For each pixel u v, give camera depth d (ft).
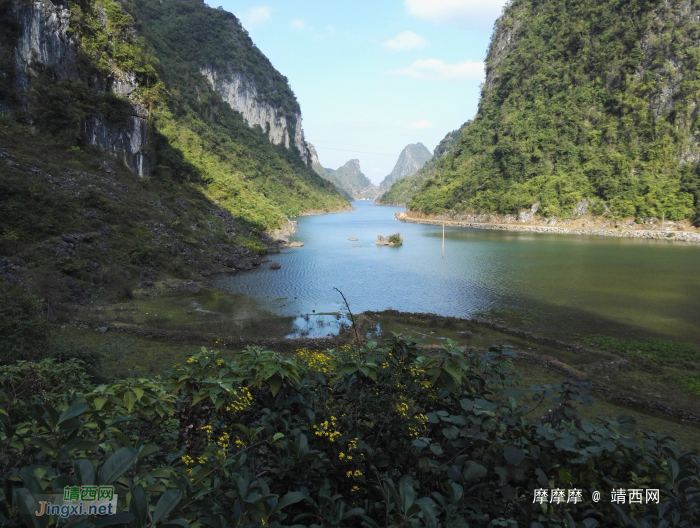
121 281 90.33
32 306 41.14
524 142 331.77
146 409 11.71
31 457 7.89
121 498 6.73
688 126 270.87
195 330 67.51
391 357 11.50
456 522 7.43
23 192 93.97
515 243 210.79
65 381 21.89
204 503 7.27
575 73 335.88
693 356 61.77
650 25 297.53
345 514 7.64
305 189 458.91
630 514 8.81
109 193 121.90
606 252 174.70
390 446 9.98
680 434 38.55
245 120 475.72
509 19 437.99
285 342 60.90
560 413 10.40
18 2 132.36
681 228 239.30
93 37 157.69
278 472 8.50
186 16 494.59
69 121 134.10
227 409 10.32
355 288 112.98
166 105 240.32
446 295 104.63
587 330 75.72
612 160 282.56
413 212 405.80
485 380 11.20
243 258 143.54
